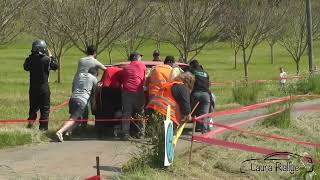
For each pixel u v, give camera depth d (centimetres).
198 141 3528
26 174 2698
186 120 3098
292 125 4641
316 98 6844
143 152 2931
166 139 2875
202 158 3288
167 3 7625
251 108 5169
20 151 3281
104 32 6669
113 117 3797
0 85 10394
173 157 2967
